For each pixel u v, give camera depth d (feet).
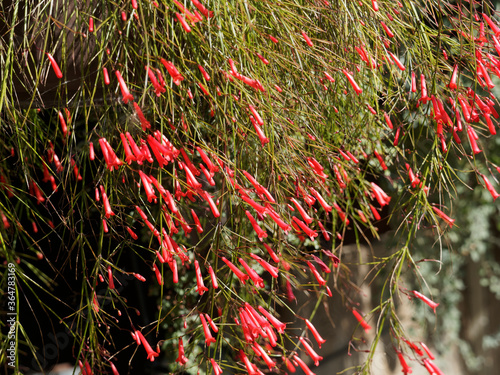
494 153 9.78
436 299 11.05
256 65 3.80
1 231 3.87
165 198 3.58
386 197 4.34
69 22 3.47
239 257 3.82
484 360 12.45
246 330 3.57
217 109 3.69
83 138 5.05
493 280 12.13
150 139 3.25
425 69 4.08
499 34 3.84
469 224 10.85
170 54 3.67
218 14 3.46
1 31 3.45
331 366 9.15
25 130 4.00
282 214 3.95
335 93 4.38
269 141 3.81
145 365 6.15
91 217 5.69
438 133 3.90
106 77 3.17
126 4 3.35
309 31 4.29
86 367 3.79
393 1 4.44
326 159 4.58
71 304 5.93
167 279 5.98
